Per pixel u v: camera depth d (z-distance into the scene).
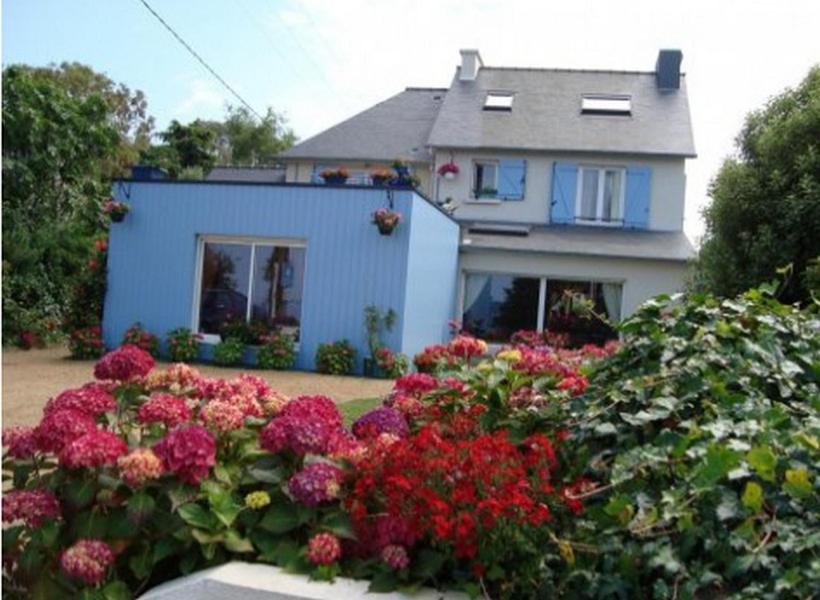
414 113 21.56
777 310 3.25
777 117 11.20
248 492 2.51
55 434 2.36
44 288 14.16
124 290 12.18
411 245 11.28
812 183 9.99
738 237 10.82
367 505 2.41
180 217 11.98
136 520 2.21
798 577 1.89
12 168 14.83
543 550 2.21
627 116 19.19
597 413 2.76
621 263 15.08
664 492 2.17
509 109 19.70
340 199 11.40
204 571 2.25
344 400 8.18
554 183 18.31
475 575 2.16
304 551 2.27
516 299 15.55
